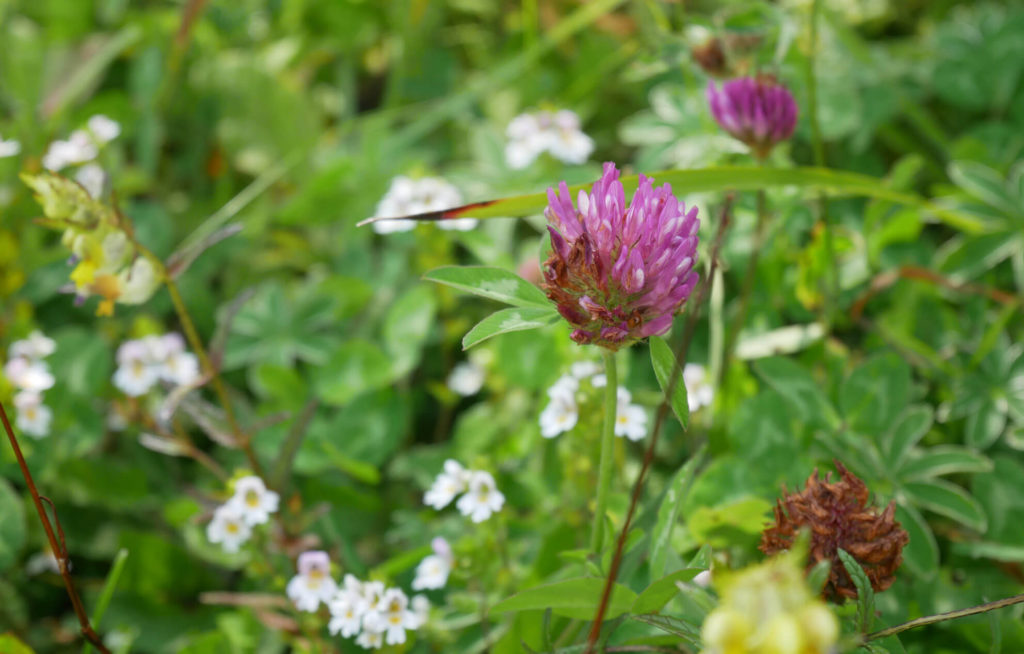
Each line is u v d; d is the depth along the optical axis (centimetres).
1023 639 41
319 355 52
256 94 63
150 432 50
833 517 37
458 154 63
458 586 45
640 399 49
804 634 30
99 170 52
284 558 45
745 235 50
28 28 68
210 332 55
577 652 39
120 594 48
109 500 49
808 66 48
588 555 40
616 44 64
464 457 49
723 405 48
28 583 48
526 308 38
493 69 64
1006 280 51
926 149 57
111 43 64
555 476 47
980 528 42
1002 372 47
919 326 50
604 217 36
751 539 42
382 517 49
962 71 57
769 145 44
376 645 42
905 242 51
